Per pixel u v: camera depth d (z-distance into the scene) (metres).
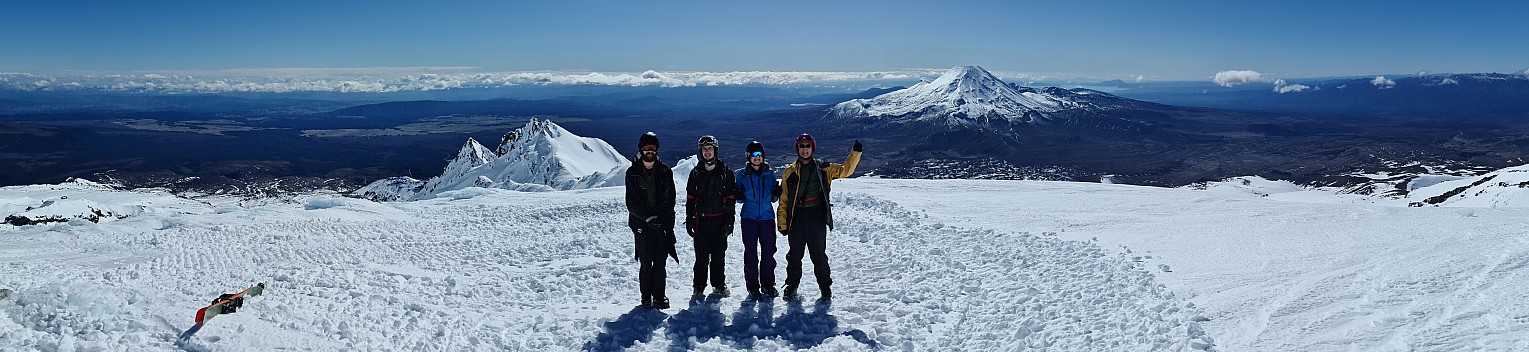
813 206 7.40
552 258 10.49
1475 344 4.64
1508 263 6.66
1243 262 7.82
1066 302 6.82
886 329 6.42
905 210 13.95
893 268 8.98
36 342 5.44
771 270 7.58
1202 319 5.81
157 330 5.88
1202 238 9.64
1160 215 12.40
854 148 7.37
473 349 6.05
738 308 7.25
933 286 7.99
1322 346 4.95
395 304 7.42
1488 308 5.33
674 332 6.48
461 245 11.80
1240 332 5.41
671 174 7.32
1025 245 9.99
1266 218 11.35
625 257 10.27
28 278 8.37
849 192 17.31
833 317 6.88
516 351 6.11
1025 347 5.68
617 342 6.21
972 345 5.98
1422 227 9.55
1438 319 5.21
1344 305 5.80
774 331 6.46
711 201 7.44
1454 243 8.10
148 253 10.77
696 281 7.61
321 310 6.76
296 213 15.80
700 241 7.49
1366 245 8.38
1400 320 5.28
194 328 5.84
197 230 13.12
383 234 13.11
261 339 5.70
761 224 7.53
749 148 7.43
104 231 12.78
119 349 5.37
